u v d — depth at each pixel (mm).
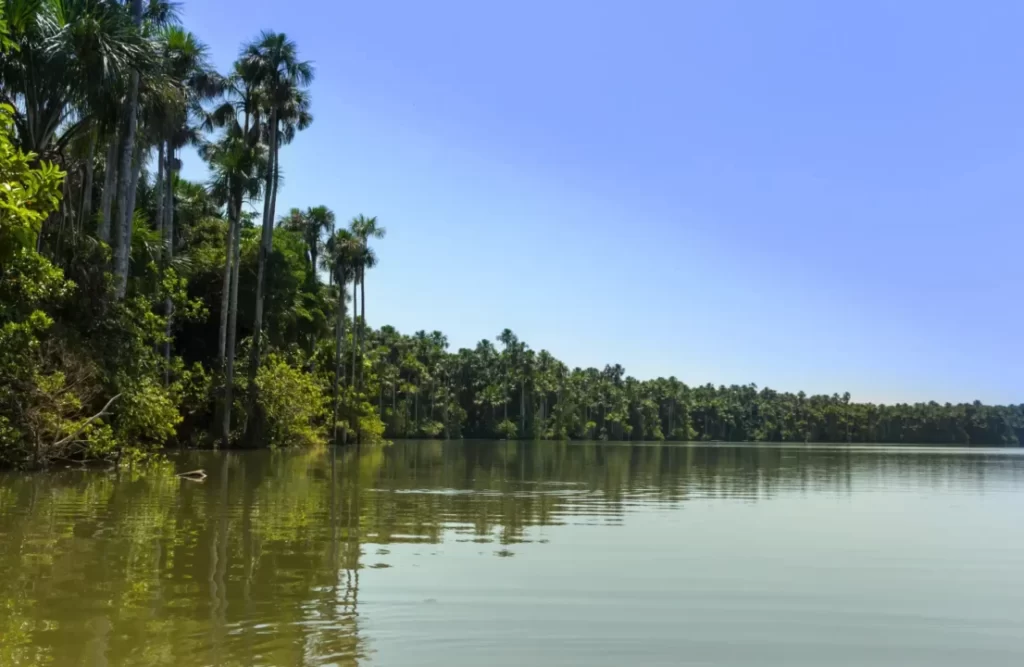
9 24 19719
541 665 6113
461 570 9484
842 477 32250
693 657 6461
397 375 103250
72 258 23328
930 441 167750
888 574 10109
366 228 56812
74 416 22531
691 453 65562
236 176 37531
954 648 6906
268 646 6250
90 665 5656
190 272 37562
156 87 26547
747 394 176875
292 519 13359
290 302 48531
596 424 142500
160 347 37281
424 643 6516
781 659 6488
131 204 28828
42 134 22016
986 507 19312
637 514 16188
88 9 22359
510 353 129250
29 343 18906
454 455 47188
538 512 16078
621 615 7656
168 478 20219
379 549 10758
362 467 29203
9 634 6340
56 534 10914
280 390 40656
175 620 6855
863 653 6719
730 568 10203
